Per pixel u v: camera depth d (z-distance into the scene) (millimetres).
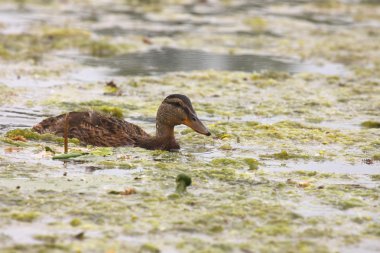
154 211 12625
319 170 15367
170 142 16688
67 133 16641
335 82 23656
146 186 13820
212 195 13477
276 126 18578
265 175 14820
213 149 16719
